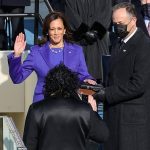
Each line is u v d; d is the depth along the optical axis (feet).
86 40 75.72
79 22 75.20
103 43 76.23
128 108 59.21
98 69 76.07
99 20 75.77
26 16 75.31
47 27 60.18
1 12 79.41
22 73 60.13
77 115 49.24
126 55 58.90
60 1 82.64
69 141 49.03
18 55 59.57
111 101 58.95
